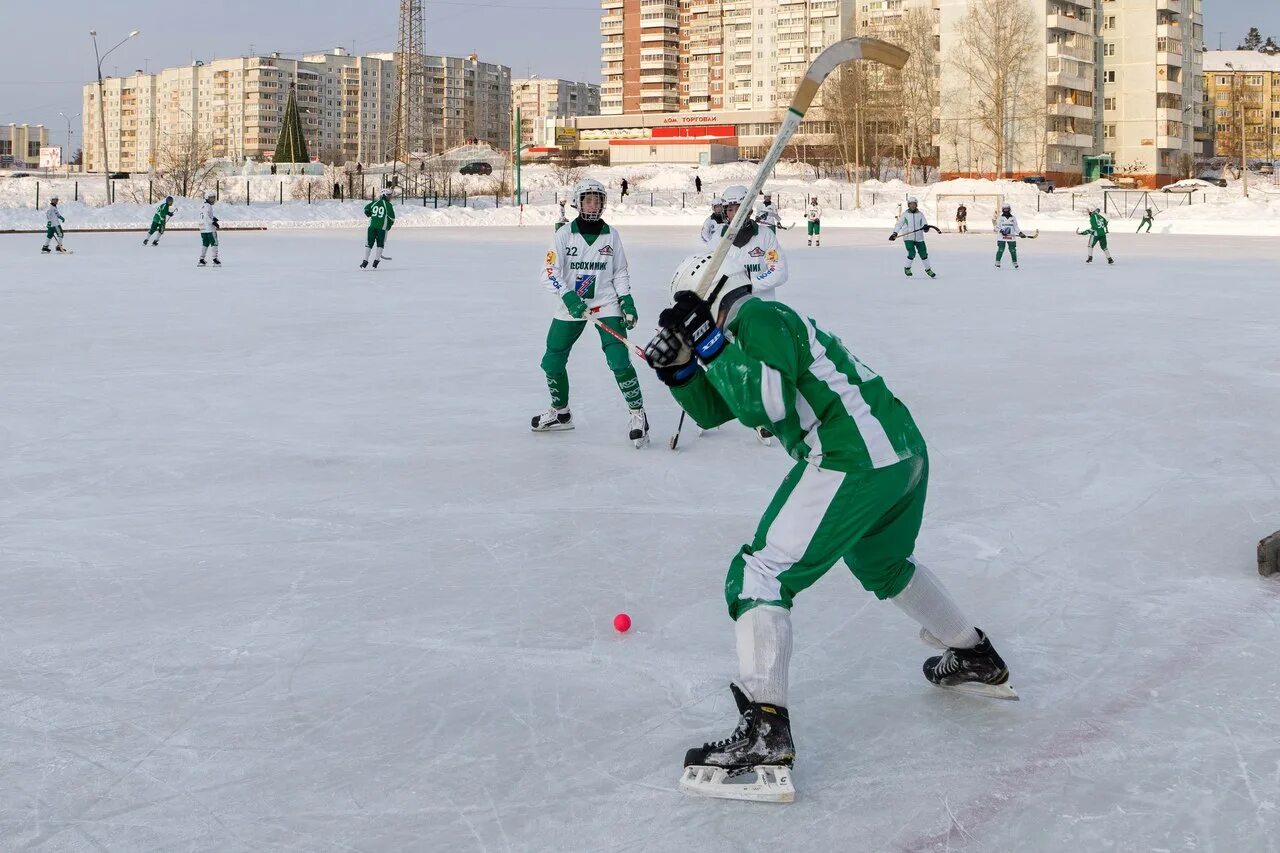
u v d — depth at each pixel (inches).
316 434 326.0
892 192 3016.7
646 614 183.3
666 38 5964.6
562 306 318.3
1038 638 172.1
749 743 123.7
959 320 600.4
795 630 177.2
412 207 2412.6
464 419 349.1
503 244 1446.9
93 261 1093.1
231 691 154.3
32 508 247.9
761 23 5315.0
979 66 3469.5
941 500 251.1
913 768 131.3
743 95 5428.2
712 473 281.6
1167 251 1294.3
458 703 150.0
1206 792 124.6
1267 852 112.3
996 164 3272.6
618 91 6141.7
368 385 408.5
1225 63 6220.5
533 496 259.1
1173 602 186.5
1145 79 3767.2
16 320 599.5
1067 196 2787.9
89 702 150.8
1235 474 271.4
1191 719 143.1
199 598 191.3
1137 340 513.0
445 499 256.4
